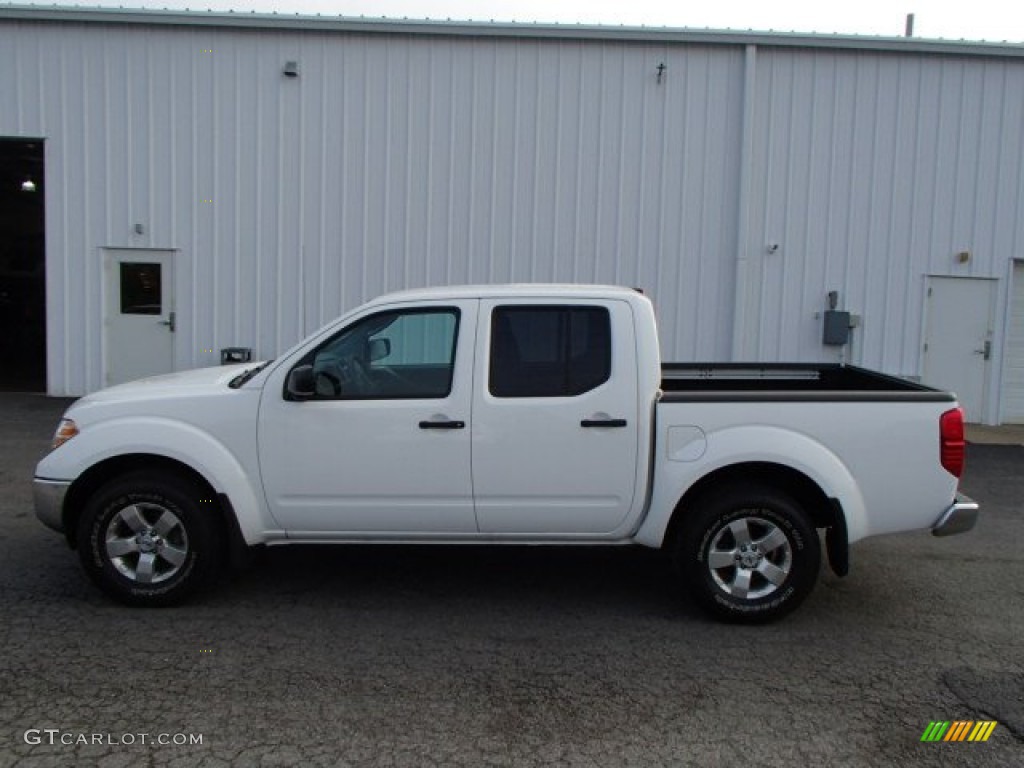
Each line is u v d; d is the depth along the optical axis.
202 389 5.16
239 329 12.34
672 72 12.04
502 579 5.75
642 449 4.93
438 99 12.05
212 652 4.52
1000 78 12.09
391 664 4.41
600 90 12.05
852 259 12.29
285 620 4.97
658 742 3.68
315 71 12.02
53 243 12.20
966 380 12.51
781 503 4.90
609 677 4.30
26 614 4.99
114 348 12.38
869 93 12.10
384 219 12.20
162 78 12.01
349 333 5.07
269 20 11.77
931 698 4.11
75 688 4.09
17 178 16.66
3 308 17.70
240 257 12.24
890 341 12.41
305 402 4.97
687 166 12.16
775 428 4.88
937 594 5.57
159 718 3.82
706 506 4.94
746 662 4.50
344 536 5.09
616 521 5.00
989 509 7.82
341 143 12.10
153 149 12.11
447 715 3.88
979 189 12.25
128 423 5.02
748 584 4.96
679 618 5.11
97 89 12.01
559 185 12.16
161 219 12.20
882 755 3.61
